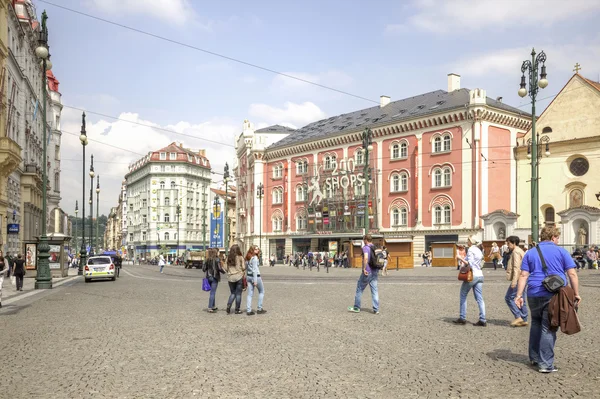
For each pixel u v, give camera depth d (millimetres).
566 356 8711
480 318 12109
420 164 59656
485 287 22422
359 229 65250
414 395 6633
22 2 53406
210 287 15289
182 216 124000
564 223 48000
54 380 7523
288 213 76562
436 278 29656
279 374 7746
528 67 27453
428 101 64188
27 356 9203
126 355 9148
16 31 48719
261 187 74438
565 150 53031
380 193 63750
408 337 10672
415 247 59281
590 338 10297
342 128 71375
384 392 6781
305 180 73688
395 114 65688
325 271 47531
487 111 54656
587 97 51812
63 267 40469
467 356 8844
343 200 67625
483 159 54219
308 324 12547
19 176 51000
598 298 17438
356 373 7777
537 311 7672
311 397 6590
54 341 10633
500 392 6707
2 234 42125
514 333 11070
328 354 9117
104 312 15523
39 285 27094
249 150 85312
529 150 55812
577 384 7016
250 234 84188
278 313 14719
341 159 68750
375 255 14430
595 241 45906
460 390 6820
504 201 55938
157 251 122062
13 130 48031
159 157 124375
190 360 8711
